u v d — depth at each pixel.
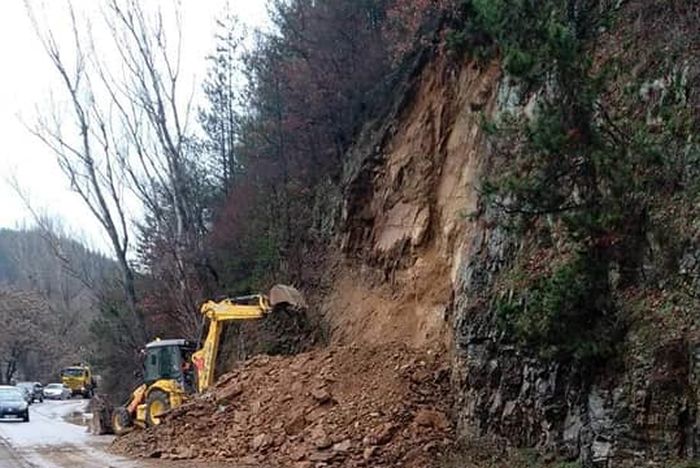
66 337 81.44
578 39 10.99
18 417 34.41
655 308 9.95
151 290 32.75
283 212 25.19
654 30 11.59
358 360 17.56
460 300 15.04
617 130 10.43
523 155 11.42
